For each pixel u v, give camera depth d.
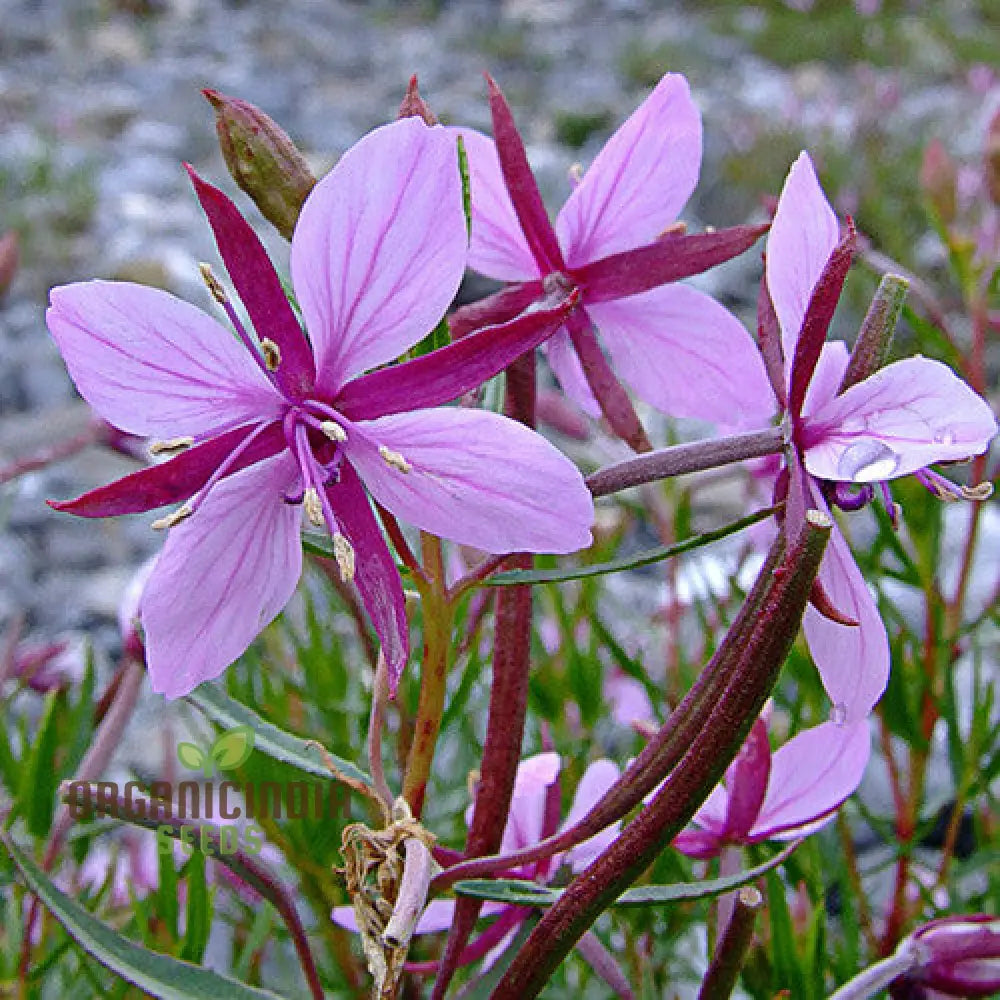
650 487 0.20
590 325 0.12
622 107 0.92
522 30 1.17
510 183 0.12
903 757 0.24
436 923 0.13
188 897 0.14
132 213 0.66
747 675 0.10
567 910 0.11
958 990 0.13
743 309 0.52
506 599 0.12
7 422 0.44
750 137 0.76
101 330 0.10
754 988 0.15
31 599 0.36
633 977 0.16
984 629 0.23
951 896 0.17
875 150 0.74
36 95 0.88
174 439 0.10
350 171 0.10
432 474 0.10
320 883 0.16
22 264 0.61
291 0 1.23
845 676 0.11
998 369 0.47
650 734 0.14
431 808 0.19
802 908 0.16
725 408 0.13
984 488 0.11
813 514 0.10
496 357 0.10
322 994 0.12
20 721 0.18
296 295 0.10
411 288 0.10
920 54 1.05
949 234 0.20
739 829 0.13
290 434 0.10
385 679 0.11
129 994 0.15
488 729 0.12
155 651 0.10
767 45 1.08
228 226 0.10
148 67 0.97
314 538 0.11
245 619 0.11
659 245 0.12
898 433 0.10
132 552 0.39
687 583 0.24
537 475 0.10
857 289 0.54
